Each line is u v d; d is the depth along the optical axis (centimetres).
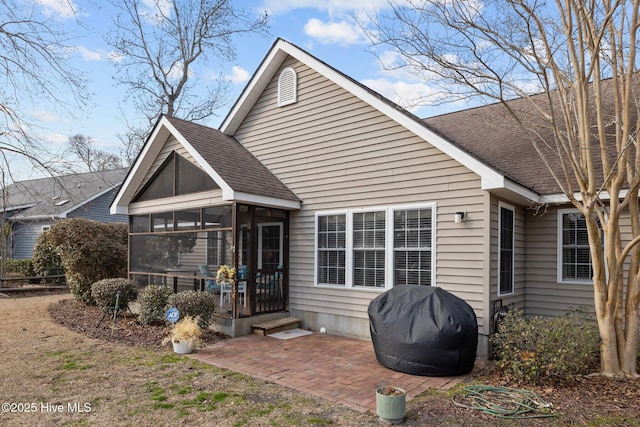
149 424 421
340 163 874
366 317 812
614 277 570
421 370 580
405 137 782
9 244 2073
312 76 930
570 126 580
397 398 424
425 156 755
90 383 540
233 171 878
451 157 720
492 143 1013
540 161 862
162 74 2038
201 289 906
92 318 967
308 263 916
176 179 975
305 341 791
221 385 537
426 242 746
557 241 818
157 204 1023
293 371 602
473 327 590
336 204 876
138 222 1088
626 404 470
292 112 965
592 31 568
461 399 491
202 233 909
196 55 2048
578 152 654
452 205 718
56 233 1160
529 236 851
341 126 877
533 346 547
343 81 859
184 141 910
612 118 747
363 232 834
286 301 939
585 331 572
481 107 1212
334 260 875
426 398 497
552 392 510
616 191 574
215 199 868
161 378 562
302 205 935
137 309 961
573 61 579
